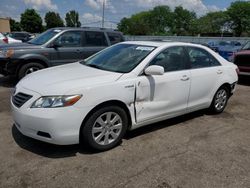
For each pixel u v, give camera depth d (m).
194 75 4.80
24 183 3.03
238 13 77.75
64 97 3.35
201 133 4.60
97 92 3.54
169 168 3.44
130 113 3.96
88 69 4.25
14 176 3.15
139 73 4.01
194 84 4.82
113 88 3.68
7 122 4.73
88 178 3.17
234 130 4.81
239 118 5.48
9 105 5.75
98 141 3.71
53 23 84.88
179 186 3.09
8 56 7.26
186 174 3.32
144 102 4.10
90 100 3.48
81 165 3.43
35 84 3.66
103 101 3.59
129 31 86.81
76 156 3.63
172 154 3.80
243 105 6.50
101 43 8.76
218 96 5.55
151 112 4.22
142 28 81.12
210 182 3.18
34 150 3.75
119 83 3.76
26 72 7.52
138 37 41.78
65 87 3.44
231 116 5.59
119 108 3.81
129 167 3.42
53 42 7.78
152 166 3.47
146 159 3.64
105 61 4.54
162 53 4.38
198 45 5.11
